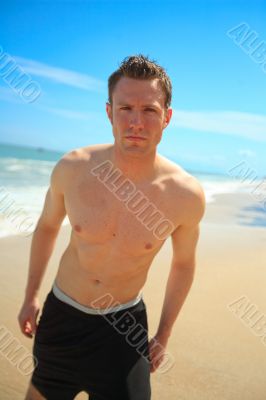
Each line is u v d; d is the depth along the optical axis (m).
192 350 3.49
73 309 2.31
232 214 10.38
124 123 2.14
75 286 2.34
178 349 3.49
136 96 2.13
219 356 3.43
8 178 14.58
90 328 2.28
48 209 2.53
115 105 2.20
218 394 2.95
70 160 2.38
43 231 2.59
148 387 2.26
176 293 2.49
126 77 2.17
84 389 2.31
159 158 2.39
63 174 2.37
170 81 2.30
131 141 2.15
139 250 2.27
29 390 2.40
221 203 12.28
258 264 5.98
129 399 2.18
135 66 2.16
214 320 4.06
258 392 3.00
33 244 2.61
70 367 2.29
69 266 2.39
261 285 5.10
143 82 2.15
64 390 2.35
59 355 2.31
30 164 24.84
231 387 3.04
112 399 2.20
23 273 5.02
